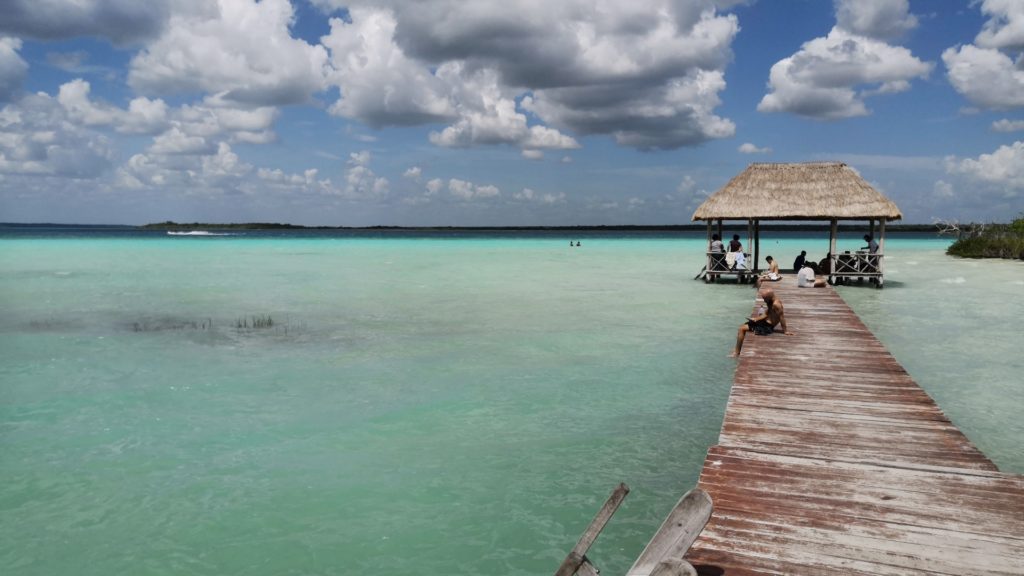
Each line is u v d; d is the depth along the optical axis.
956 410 9.09
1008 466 7.13
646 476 6.95
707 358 12.41
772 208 24.92
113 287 24.36
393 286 25.39
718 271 26.44
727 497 5.13
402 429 8.41
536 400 9.68
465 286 25.47
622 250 60.69
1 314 17.59
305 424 8.61
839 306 16.59
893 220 24.42
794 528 4.57
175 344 13.74
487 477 6.94
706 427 8.49
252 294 22.45
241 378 10.94
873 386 8.70
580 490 6.62
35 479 6.83
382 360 12.28
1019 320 16.45
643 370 11.48
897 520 4.66
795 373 9.46
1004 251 40.91
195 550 5.50
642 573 3.76
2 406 9.29
